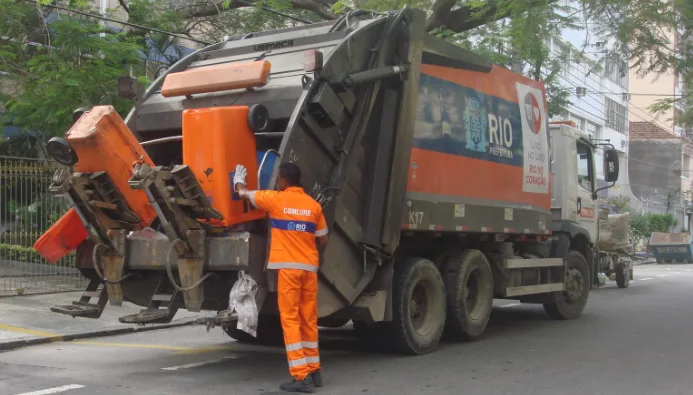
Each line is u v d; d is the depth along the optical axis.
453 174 8.39
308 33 7.56
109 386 6.24
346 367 7.22
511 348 8.52
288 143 6.14
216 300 6.33
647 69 13.81
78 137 5.62
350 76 6.60
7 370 7.02
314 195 6.39
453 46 8.47
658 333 9.90
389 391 6.12
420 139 7.87
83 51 12.91
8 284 12.66
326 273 6.57
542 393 6.14
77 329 9.51
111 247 6.26
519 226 9.73
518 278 10.16
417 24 7.55
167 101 7.33
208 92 6.87
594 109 35.28
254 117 6.01
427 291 8.16
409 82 7.41
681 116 19.34
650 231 38.19
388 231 7.19
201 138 5.91
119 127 5.84
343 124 6.80
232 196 5.89
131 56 13.20
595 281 12.52
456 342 8.98
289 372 6.62
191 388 6.17
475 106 8.91
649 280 21.47
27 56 13.66
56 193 5.84
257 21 17.22
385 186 7.17
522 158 9.91
